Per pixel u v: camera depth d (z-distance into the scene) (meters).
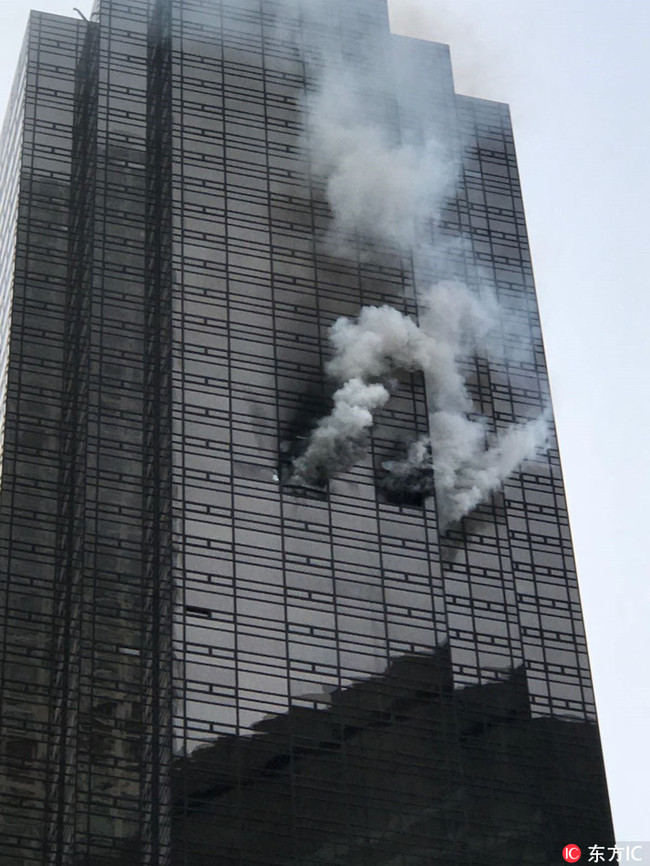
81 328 171.62
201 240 176.00
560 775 162.62
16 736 146.00
